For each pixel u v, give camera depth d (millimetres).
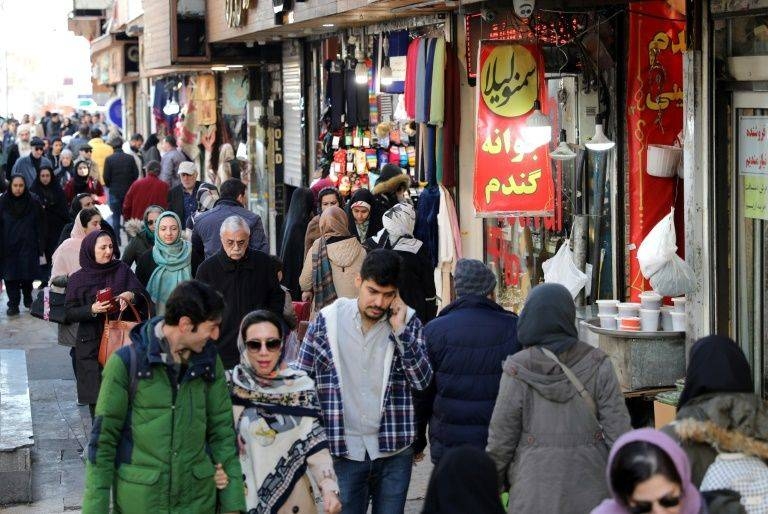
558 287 7605
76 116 67250
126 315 12844
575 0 12867
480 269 8766
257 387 7773
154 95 42750
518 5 12414
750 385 6637
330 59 23406
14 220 21766
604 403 7461
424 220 16906
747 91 10609
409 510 11094
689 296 11094
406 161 20156
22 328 21281
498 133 13258
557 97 14922
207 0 28266
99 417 7164
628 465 5383
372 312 8492
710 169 10930
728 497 6195
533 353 7566
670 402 10430
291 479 7781
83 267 12836
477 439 8508
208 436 7430
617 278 13766
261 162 29359
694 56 10930
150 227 16016
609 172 13812
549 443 7461
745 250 10820
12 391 14031
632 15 13258
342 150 21469
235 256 11383
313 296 12664
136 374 7145
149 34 32781
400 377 8695
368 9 16656
